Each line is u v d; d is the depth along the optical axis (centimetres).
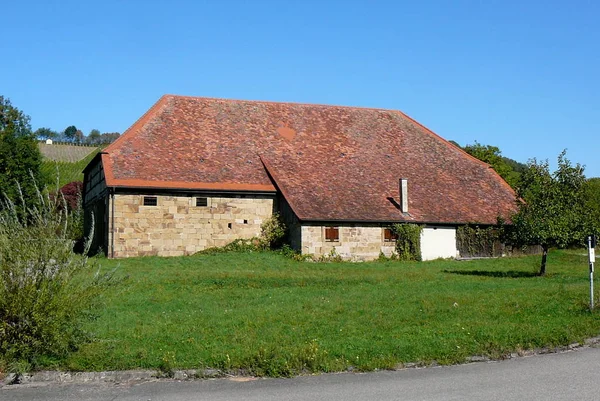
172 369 1018
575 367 1060
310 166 3672
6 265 1044
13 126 5809
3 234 1059
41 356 1052
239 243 3359
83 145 9094
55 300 1053
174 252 3269
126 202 3200
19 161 4934
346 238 3319
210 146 3625
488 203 3803
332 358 1077
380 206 3472
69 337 1080
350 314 1485
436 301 1686
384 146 4062
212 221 3344
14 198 4706
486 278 2442
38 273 1058
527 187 2625
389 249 3409
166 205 3269
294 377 1014
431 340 1194
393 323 1362
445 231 3544
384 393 915
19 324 1038
